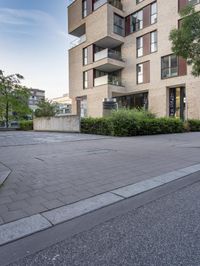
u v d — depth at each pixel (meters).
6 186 4.65
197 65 10.12
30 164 6.66
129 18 27.80
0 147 10.20
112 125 15.87
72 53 31.73
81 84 30.03
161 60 24.31
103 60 26.77
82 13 30.08
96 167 6.32
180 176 5.53
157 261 2.33
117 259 2.37
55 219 3.27
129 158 7.60
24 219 3.25
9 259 2.38
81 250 2.53
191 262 2.31
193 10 9.79
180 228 3.00
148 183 4.96
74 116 19.91
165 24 23.94
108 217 3.36
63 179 5.16
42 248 2.58
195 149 9.52
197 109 21.36
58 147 10.15
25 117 34.44
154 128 17.22
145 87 25.78
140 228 3.02
